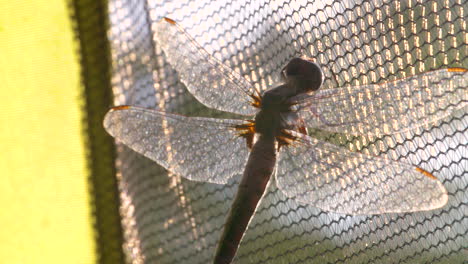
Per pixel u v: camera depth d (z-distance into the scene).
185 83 0.39
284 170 0.38
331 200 0.38
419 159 0.39
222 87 0.38
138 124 0.38
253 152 0.38
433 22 0.39
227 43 0.40
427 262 0.39
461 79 0.37
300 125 0.38
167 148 0.38
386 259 0.39
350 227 0.40
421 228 0.39
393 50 0.39
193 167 0.38
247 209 0.38
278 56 0.40
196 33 0.40
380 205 0.37
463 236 0.39
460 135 0.39
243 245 0.40
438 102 0.37
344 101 0.38
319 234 0.40
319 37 0.39
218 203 0.40
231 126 0.38
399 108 0.37
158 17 0.40
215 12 0.40
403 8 0.39
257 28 0.40
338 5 0.39
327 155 0.38
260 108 0.38
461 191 0.39
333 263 0.40
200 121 0.38
